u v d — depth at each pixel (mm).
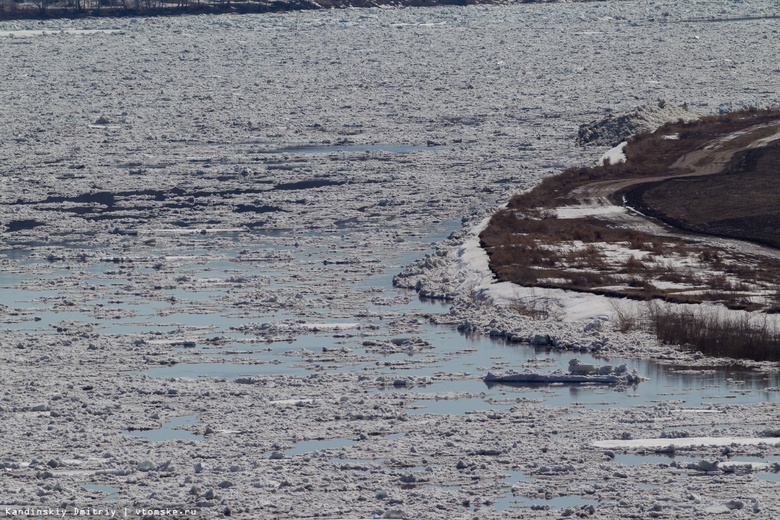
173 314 87250
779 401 63344
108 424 60906
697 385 66875
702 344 73875
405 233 118125
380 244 113000
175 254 110875
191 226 124375
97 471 53750
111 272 102812
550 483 51281
